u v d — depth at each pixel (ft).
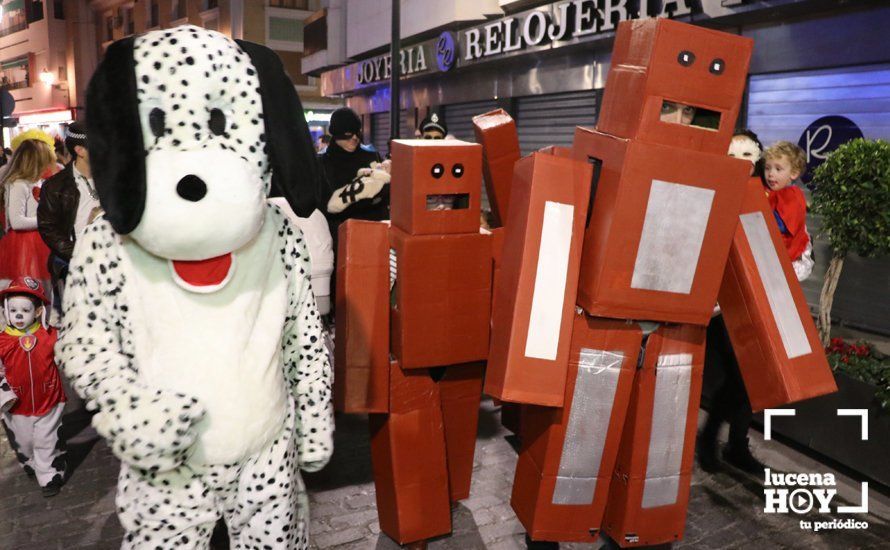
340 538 10.74
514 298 8.13
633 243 7.95
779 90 25.36
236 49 6.58
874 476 12.28
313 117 88.07
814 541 10.90
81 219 14.34
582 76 36.01
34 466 12.34
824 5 22.76
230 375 6.54
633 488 9.03
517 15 37.68
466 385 10.77
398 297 9.28
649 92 7.64
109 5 116.67
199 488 6.70
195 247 6.07
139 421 6.00
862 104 22.50
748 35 26.05
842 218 13.84
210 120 6.36
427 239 9.03
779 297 8.82
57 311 16.52
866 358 13.64
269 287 7.01
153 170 5.95
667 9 27.94
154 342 6.43
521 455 9.44
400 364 9.39
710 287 8.33
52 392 12.14
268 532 7.16
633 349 8.57
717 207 8.09
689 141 7.89
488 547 10.52
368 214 14.25
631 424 8.92
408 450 9.77
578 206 8.22
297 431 7.54
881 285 22.22
